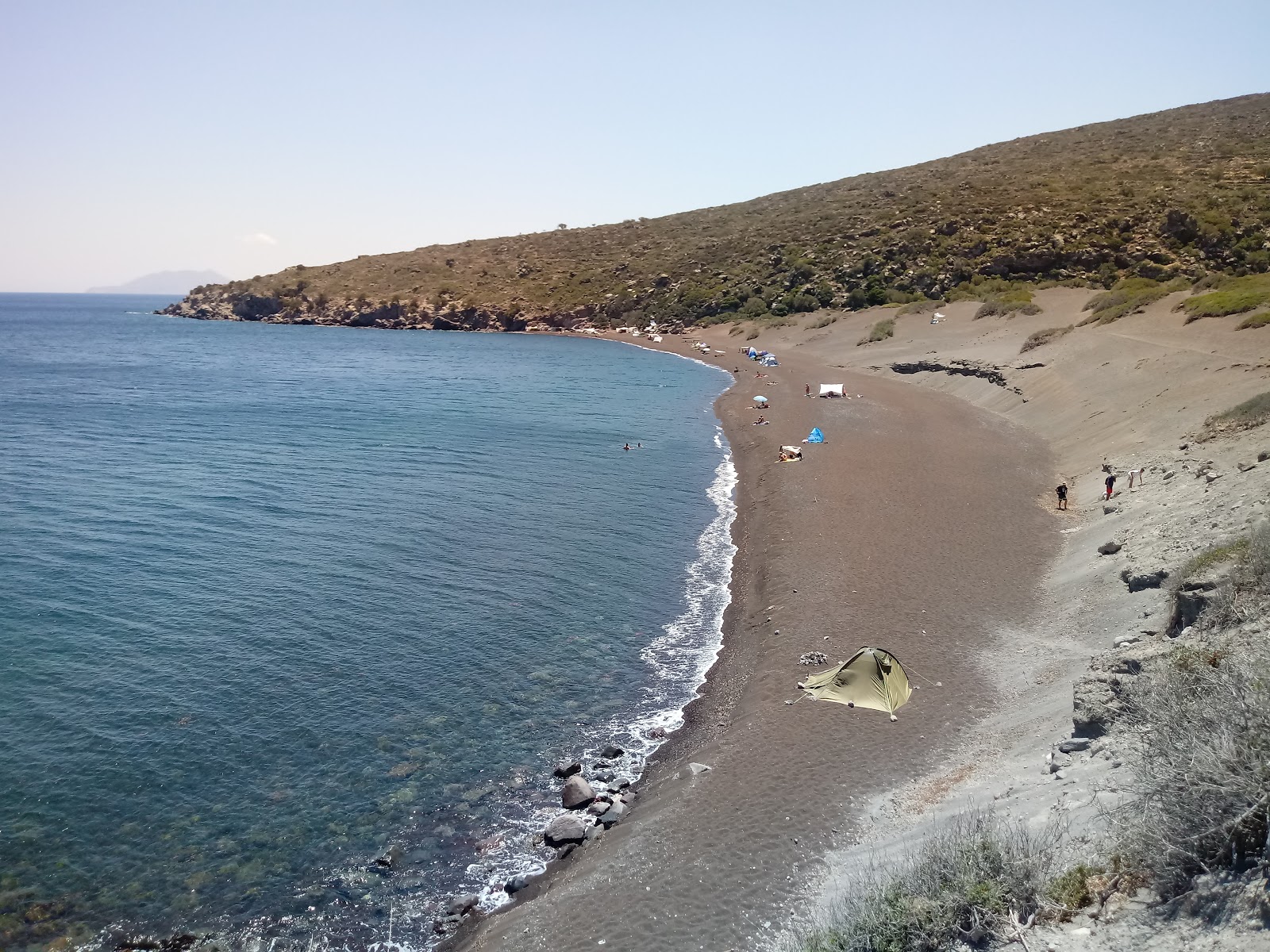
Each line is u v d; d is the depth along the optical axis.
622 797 15.68
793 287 116.00
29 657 20.31
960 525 28.91
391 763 16.66
